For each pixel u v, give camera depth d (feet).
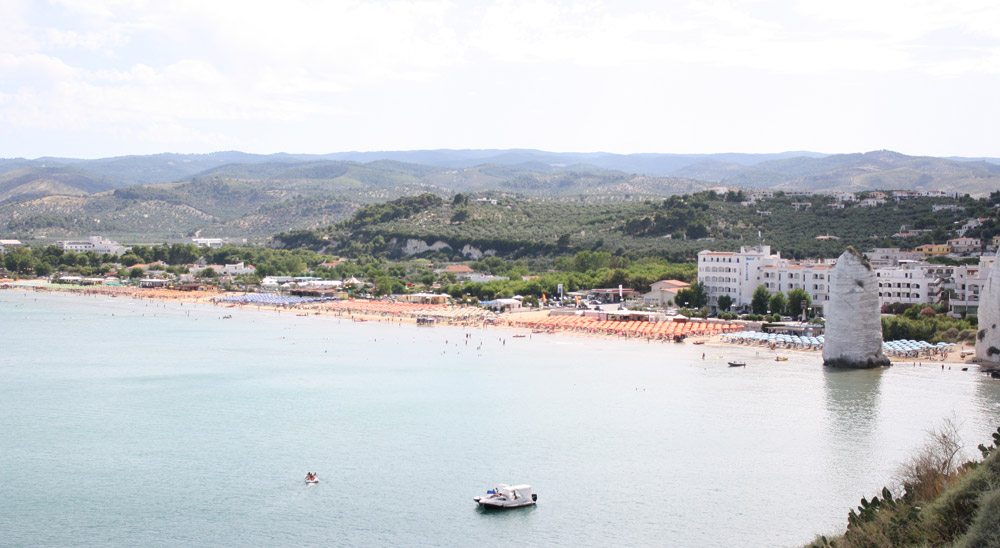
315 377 586.45
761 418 445.78
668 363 644.27
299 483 342.85
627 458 375.25
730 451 384.27
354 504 319.06
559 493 330.95
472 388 541.34
